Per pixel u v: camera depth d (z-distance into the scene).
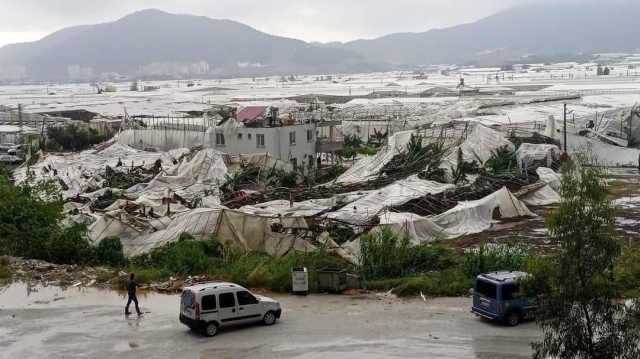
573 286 18.31
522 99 188.62
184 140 107.88
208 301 27.36
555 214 18.95
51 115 175.00
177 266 38.47
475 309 29.53
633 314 19.09
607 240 18.45
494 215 58.25
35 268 39.00
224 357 24.86
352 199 59.69
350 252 44.06
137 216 51.56
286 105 176.25
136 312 30.80
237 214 45.34
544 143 89.12
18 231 45.44
